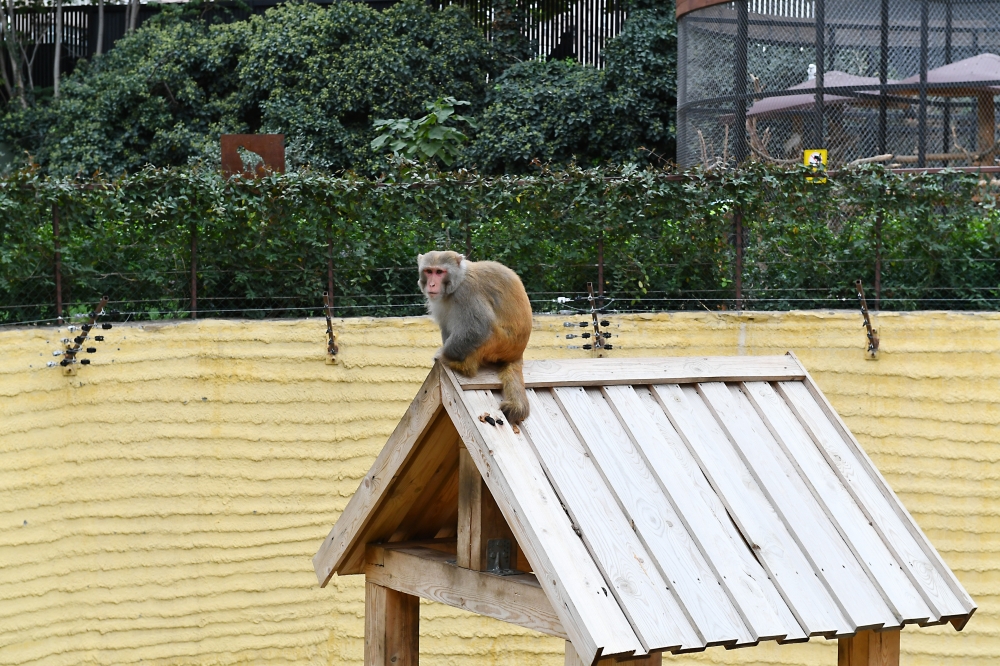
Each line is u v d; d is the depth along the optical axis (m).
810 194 11.97
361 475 11.30
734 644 5.12
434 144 15.35
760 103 15.73
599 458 5.77
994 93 14.41
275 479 11.08
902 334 11.41
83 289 10.73
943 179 11.91
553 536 5.21
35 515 9.79
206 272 11.29
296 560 11.21
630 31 23.14
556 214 12.01
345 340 11.27
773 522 5.87
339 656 11.50
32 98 28.33
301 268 11.51
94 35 30.17
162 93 25.39
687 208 11.95
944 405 11.30
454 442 6.27
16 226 9.93
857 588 5.70
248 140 13.48
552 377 6.18
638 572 5.25
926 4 14.55
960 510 11.25
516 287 6.31
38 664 9.81
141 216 10.82
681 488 5.80
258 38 24.75
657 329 11.76
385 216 11.65
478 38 25.41
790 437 6.51
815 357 11.62
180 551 10.72
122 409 10.38
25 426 9.66
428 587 6.43
